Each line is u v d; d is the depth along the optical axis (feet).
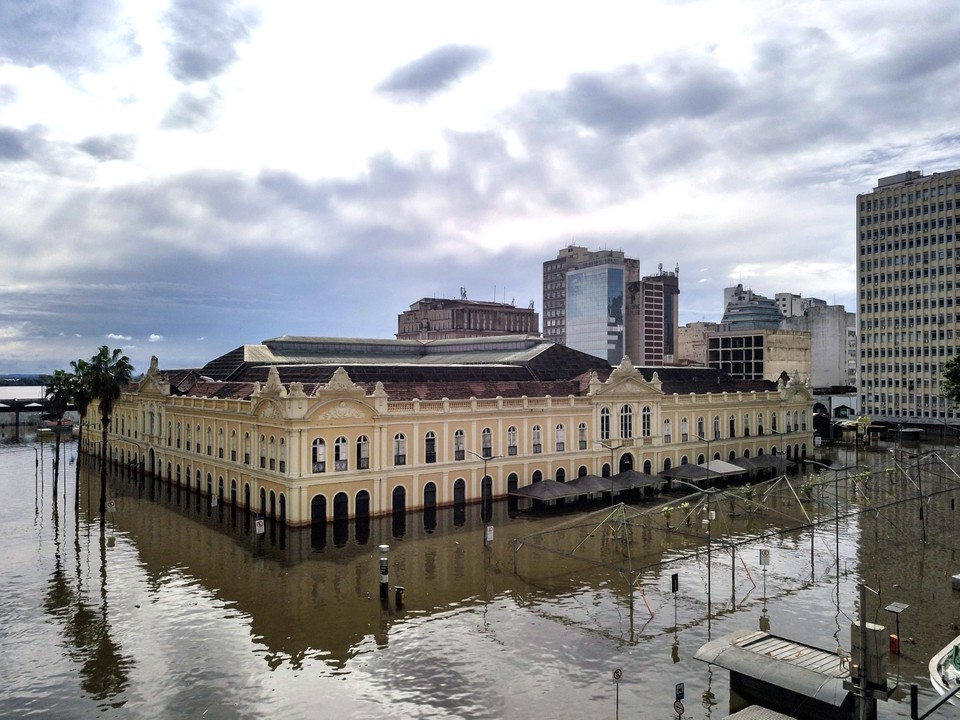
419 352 380.78
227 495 241.14
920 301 473.26
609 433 272.92
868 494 271.90
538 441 254.27
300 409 201.57
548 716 101.55
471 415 237.86
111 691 109.09
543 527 210.18
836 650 121.29
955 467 329.93
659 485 269.64
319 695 107.65
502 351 344.08
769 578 164.35
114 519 222.89
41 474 311.47
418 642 126.72
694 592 154.40
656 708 103.65
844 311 609.42
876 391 494.59
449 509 231.30
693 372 349.41
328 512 208.13
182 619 137.69
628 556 175.11
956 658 109.09
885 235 491.31
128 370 228.22
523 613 140.87
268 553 182.19
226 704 105.09
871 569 172.04
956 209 456.86
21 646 125.29
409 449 224.74
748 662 106.52
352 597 149.79
